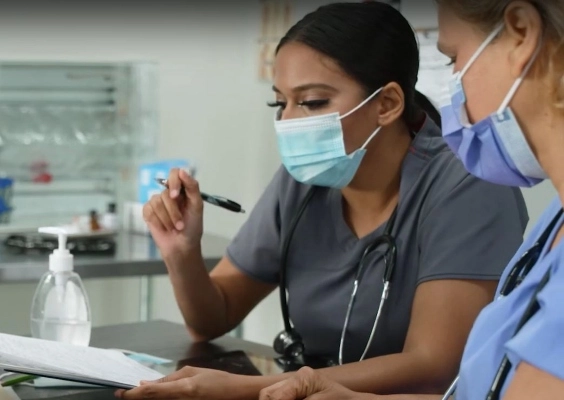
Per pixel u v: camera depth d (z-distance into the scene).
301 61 1.59
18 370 1.23
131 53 3.67
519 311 0.98
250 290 1.90
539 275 0.98
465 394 1.04
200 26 3.76
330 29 1.58
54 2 3.54
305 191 1.80
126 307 3.71
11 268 2.59
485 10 0.97
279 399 1.26
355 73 1.58
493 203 1.56
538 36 0.93
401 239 1.62
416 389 1.46
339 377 1.42
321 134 1.60
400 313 1.61
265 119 3.74
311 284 1.71
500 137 1.00
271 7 3.58
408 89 1.65
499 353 0.98
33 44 3.53
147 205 1.80
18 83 3.43
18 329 3.48
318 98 1.59
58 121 3.51
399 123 1.67
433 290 1.53
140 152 3.67
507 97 0.97
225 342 1.78
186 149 3.79
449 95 1.07
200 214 1.77
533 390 0.86
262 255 1.86
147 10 3.68
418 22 2.63
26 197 3.46
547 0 0.92
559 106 0.92
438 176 1.62
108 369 1.36
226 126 3.85
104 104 3.58
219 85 3.82
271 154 3.71
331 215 1.73
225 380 1.33
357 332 1.64
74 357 1.39
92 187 3.57
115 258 2.76
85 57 3.61
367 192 1.67
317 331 1.70
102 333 1.81
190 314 1.79
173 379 1.33
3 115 3.42
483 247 1.53
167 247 1.77
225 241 3.17
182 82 3.75
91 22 3.60
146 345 1.72
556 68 0.92
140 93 3.65
